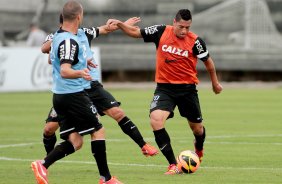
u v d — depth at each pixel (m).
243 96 75.06
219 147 38.03
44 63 80.19
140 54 90.88
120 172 29.75
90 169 30.77
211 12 88.81
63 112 25.52
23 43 90.75
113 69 91.31
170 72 29.98
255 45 88.75
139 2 90.06
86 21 90.50
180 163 29.09
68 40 24.44
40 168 24.83
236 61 89.12
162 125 29.39
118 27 30.56
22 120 53.38
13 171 30.05
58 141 41.44
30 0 90.75
